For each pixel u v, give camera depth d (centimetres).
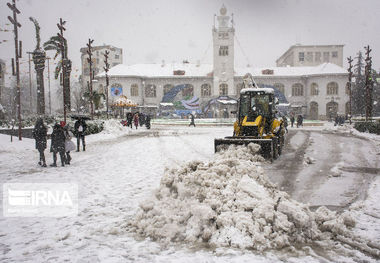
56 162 1191
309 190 723
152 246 429
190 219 471
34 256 404
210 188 511
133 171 987
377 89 5834
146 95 6316
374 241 429
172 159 1218
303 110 6284
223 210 473
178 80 6303
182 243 439
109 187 774
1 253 415
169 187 552
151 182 820
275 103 1384
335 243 432
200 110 6141
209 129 3341
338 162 1120
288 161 1163
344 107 6097
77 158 1293
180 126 4125
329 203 618
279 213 456
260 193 491
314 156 1287
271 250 411
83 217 555
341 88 6078
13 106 5784
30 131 1975
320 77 6106
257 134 1238
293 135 2438
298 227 447
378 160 1154
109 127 2745
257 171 587
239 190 504
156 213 504
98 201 651
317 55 7725
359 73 6244
